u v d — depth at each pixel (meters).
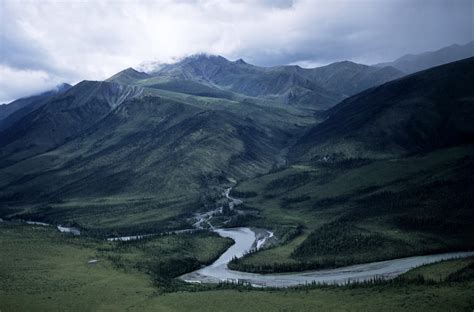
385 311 192.88
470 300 190.00
